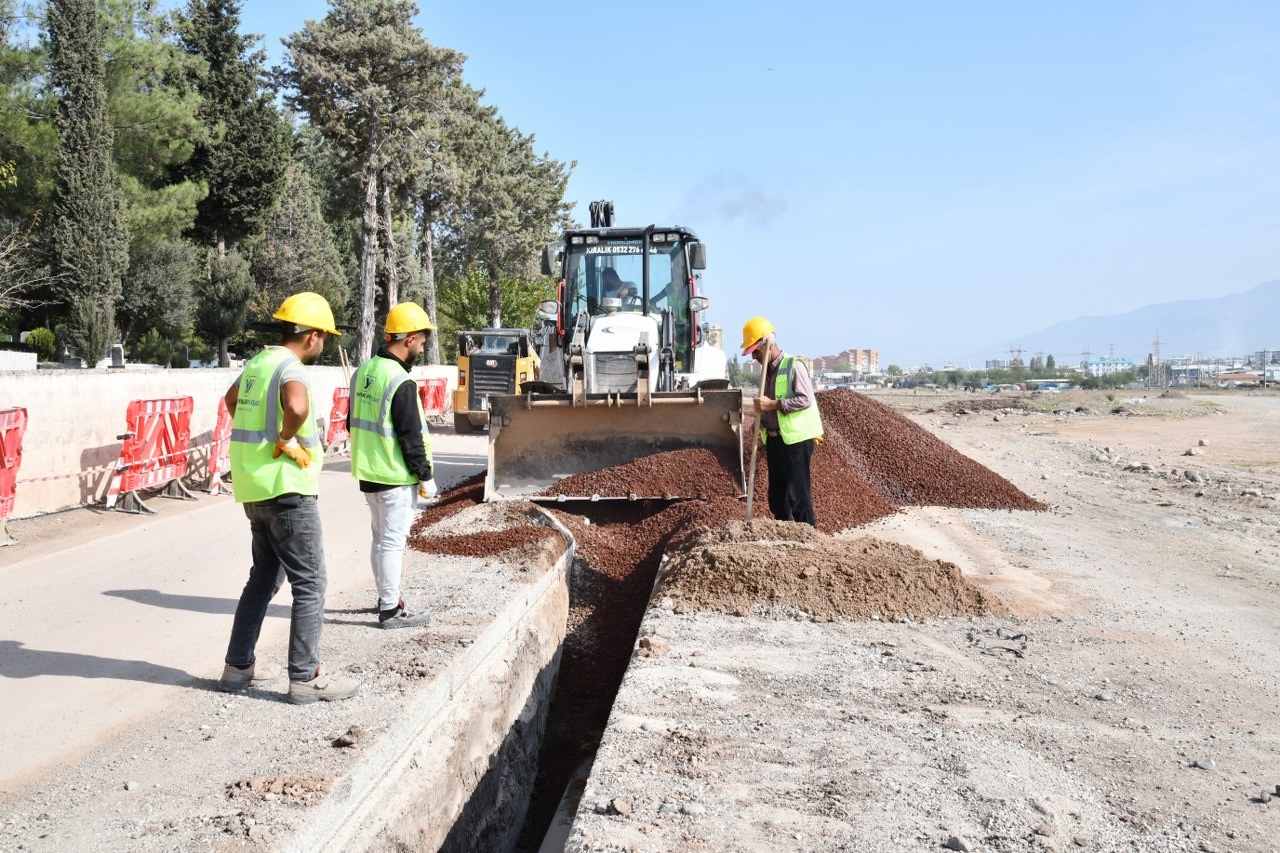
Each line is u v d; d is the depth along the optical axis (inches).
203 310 1809.8
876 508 474.3
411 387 257.6
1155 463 713.6
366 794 177.8
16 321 1652.3
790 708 202.7
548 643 313.4
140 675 230.5
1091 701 217.9
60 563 358.6
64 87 1249.4
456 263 2662.4
